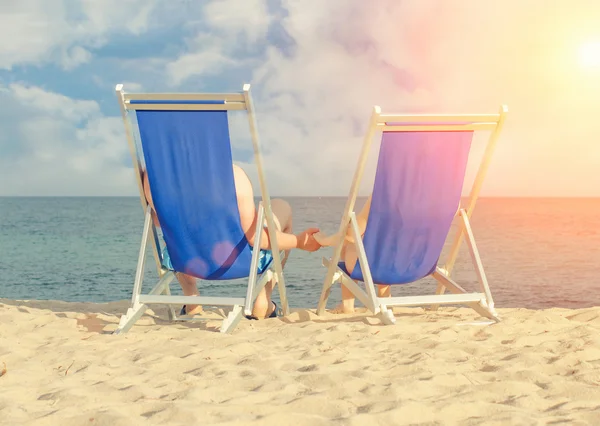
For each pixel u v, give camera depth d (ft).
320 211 177.17
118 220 132.57
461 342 11.30
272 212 14.02
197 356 10.18
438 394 8.25
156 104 12.32
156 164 12.76
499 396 8.07
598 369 9.35
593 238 77.56
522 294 34.32
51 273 43.98
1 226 110.63
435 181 12.96
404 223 13.26
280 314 15.99
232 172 12.69
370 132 12.37
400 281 14.11
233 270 13.60
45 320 13.96
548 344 11.09
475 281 38.65
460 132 12.73
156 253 14.16
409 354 10.55
